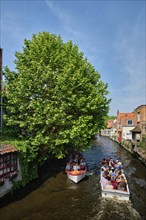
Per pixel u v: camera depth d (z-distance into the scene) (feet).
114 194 45.06
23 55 53.98
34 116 46.91
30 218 36.11
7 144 45.57
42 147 55.83
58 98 49.01
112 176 50.34
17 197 44.21
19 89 47.37
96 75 59.57
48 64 51.44
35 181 54.08
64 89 48.91
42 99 49.55
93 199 44.86
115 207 41.39
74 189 50.60
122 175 50.47
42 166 65.21
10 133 54.49
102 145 147.74
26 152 48.96
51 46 53.62
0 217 35.83
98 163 84.23
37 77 49.67
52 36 56.08
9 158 43.73
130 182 58.39
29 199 43.57
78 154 82.69
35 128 50.19
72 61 53.26
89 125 51.78
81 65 56.34
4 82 53.98
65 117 49.85
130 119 159.63
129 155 104.42
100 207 41.11
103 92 57.41
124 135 157.48
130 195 48.24
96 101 51.44
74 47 57.57
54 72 51.42
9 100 50.49
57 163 75.51
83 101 50.47
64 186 52.49
